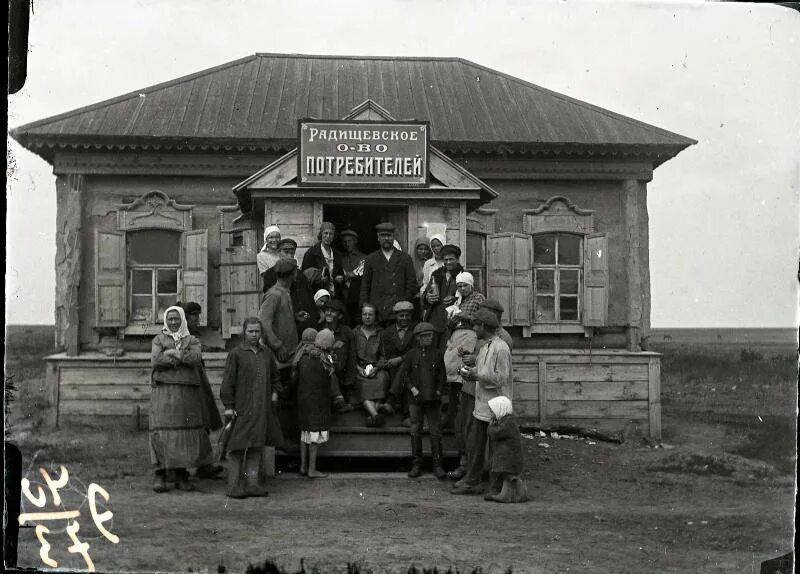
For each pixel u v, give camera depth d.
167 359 9.02
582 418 14.05
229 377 8.91
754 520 8.54
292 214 10.70
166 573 6.60
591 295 14.58
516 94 16.02
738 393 14.09
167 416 9.05
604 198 14.96
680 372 14.59
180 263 14.15
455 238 10.77
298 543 7.36
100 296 13.91
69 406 13.58
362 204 10.78
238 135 14.02
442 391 9.83
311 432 9.60
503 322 14.42
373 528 7.88
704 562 7.18
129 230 14.10
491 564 6.94
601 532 8.01
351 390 10.28
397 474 9.96
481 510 8.63
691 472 10.95
